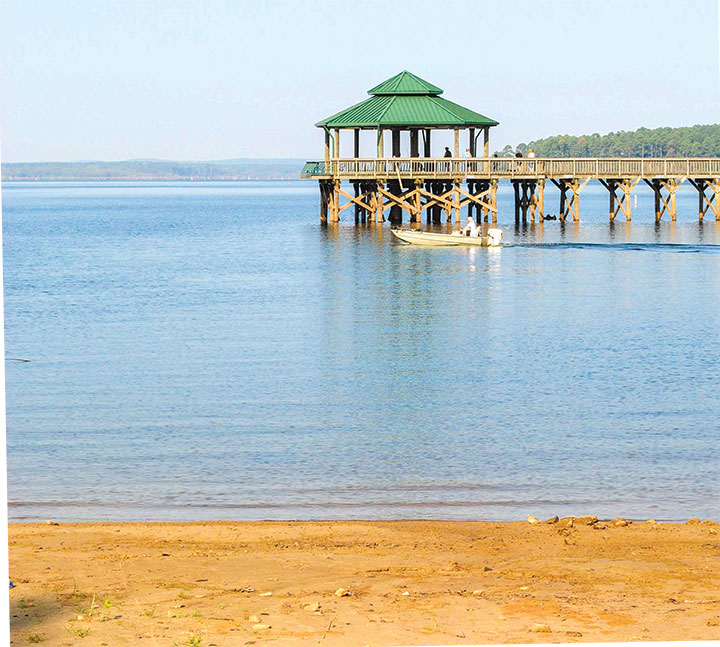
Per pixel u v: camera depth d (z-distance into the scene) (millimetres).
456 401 23312
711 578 11484
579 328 33000
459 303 38656
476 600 10609
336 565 12102
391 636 9453
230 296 41906
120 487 16781
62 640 9258
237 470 17781
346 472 17656
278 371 26828
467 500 16000
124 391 24484
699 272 47188
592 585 11234
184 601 10523
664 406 22609
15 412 22312
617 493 16344
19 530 13906
